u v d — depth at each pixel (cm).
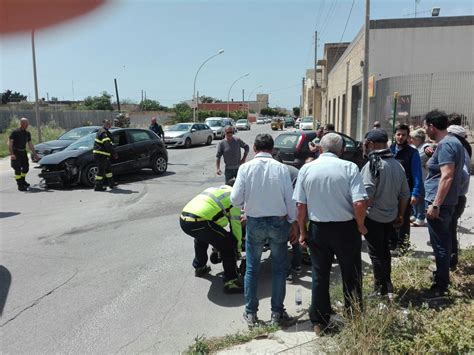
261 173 364
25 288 454
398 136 505
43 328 368
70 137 1549
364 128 1285
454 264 454
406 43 1720
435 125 425
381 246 392
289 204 365
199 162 1678
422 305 347
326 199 330
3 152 1862
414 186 498
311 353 308
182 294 438
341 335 308
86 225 717
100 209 841
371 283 427
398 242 531
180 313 396
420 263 472
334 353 290
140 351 331
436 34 1698
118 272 500
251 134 3834
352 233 333
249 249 372
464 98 1280
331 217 330
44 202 911
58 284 464
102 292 443
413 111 1325
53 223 732
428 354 274
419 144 664
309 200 339
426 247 559
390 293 382
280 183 363
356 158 1070
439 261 392
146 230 683
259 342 331
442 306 368
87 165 1081
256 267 370
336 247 333
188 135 2408
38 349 335
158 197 962
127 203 898
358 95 2280
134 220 750
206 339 344
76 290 448
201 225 424
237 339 337
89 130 1583
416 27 1706
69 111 3575
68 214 799
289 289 450
